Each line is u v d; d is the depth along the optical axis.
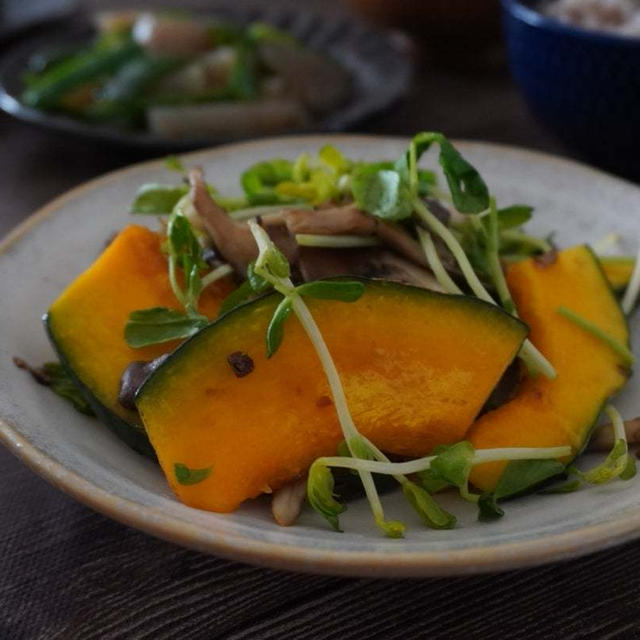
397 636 0.30
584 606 0.31
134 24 0.65
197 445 0.31
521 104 0.60
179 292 0.34
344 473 0.32
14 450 0.30
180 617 0.31
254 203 0.37
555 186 0.42
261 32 0.61
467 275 0.35
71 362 0.33
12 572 0.32
